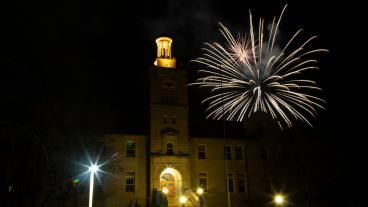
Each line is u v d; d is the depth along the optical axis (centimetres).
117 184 4706
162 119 5100
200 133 5384
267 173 5344
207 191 5088
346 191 5041
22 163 3981
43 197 4244
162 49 5588
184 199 4216
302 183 5091
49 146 3856
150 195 4728
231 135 5500
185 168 4975
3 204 3903
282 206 5053
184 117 5200
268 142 5522
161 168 4875
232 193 5175
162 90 5238
